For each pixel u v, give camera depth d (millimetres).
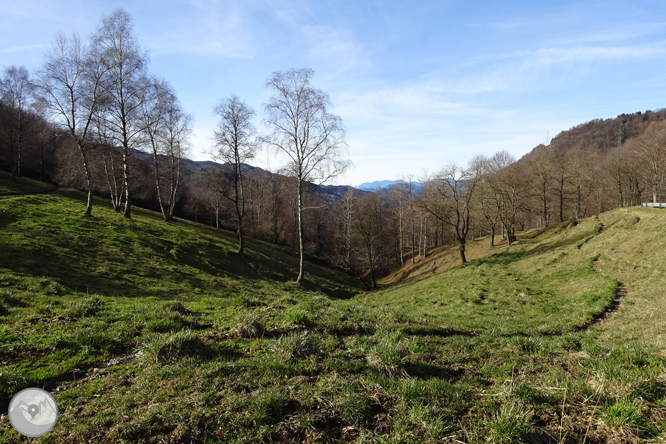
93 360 6934
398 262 63688
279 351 7180
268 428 4414
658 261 18688
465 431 4312
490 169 45156
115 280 18391
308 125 26797
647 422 4352
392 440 4180
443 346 8625
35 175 61875
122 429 4344
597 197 65875
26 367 6363
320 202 62750
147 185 50125
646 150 49844
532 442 4152
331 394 5203
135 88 30062
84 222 26797
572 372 6367
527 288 21016
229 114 30062
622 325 11531
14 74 45969
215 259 29031
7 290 12453
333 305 12586
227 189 52219
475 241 54188
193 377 5836
